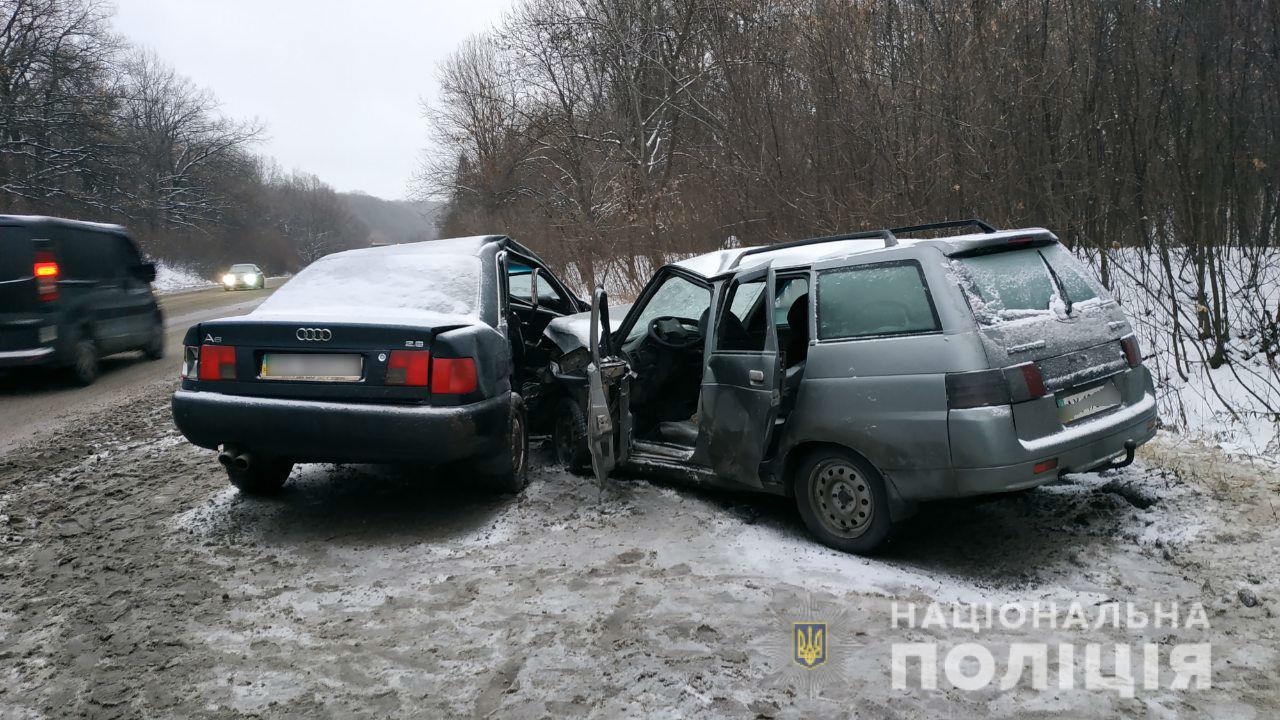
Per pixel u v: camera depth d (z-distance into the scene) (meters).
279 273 74.00
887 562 4.09
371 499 5.29
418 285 5.29
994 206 8.88
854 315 4.17
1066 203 8.55
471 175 30.17
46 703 2.93
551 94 25.95
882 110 10.27
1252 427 5.79
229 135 60.50
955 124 9.23
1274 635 3.12
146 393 9.74
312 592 3.85
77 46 37.97
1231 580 3.58
